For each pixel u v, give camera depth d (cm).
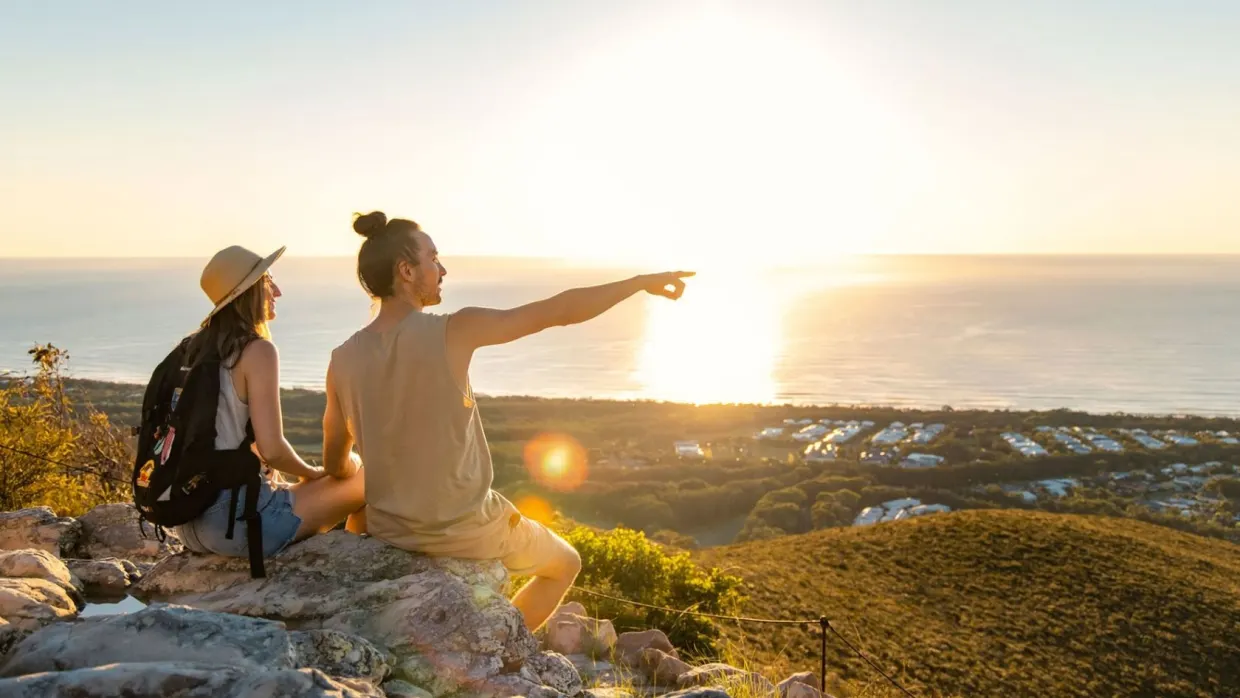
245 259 285
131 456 1034
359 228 282
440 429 281
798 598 3148
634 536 1309
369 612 265
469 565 295
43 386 992
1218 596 3500
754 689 466
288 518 297
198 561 302
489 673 252
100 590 330
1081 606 3397
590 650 531
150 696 172
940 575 3775
